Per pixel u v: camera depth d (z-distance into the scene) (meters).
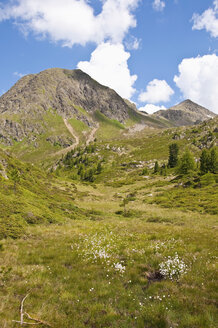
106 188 89.62
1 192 23.70
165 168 105.38
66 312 5.91
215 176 65.31
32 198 29.31
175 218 31.14
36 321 5.38
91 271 8.95
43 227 19.66
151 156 159.75
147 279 8.07
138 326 5.21
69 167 184.38
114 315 5.65
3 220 17.19
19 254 11.16
